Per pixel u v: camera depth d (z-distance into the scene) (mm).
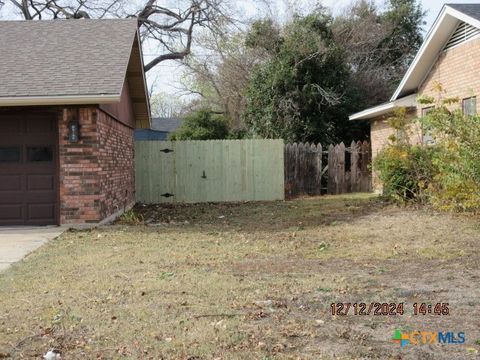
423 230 9664
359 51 28047
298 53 22453
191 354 4086
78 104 10867
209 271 6809
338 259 7527
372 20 29219
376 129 19047
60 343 4359
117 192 13523
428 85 15320
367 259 7477
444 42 14250
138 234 10078
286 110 22156
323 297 5570
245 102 26641
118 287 6000
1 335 4539
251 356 4016
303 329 4602
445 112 10938
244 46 28078
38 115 11266
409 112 16203
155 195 17688
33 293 5809
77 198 11070
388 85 27359
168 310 5148
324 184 19969
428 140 14109
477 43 12812
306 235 9750
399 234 9414
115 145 13289
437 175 11359
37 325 4770
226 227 11156
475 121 10133
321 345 4246
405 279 6293
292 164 19078
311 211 13602
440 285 5984
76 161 11039
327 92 22266
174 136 25922
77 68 11547
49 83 10844
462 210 11367
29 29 14094
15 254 8164
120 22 14461
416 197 13148
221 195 17766
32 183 11289
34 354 4145
